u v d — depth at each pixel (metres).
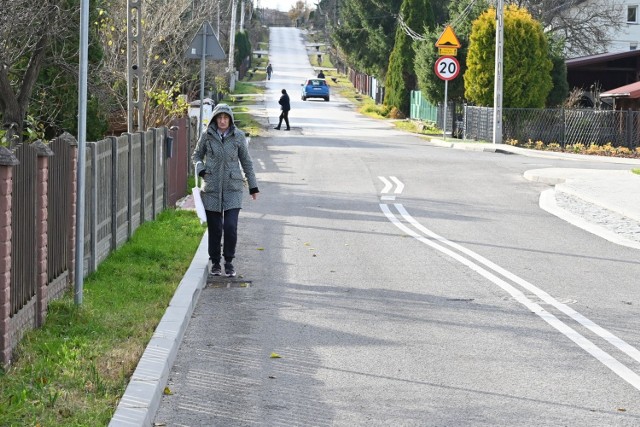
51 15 49.56
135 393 18.47
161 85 81.25
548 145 105.38
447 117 128.50
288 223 47.22
